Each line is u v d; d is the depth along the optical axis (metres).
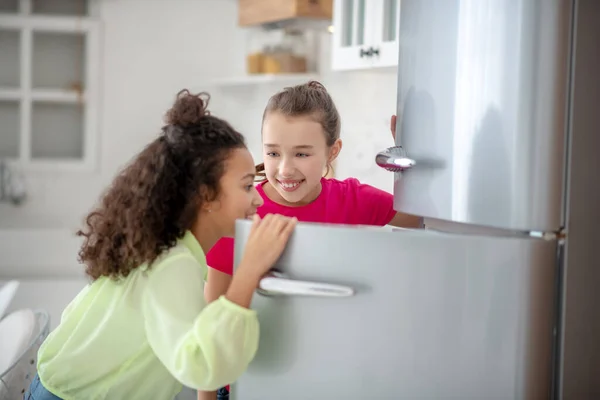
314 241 1.18
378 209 1.72
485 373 1.11
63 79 4.41
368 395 1.15
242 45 4.23
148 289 1.26
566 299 1.11
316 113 1.55
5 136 4.43
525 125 1.11
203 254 1.33
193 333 1.16
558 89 1.10
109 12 4.36
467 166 1.20
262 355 1.22
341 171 3.09
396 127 1.43
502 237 1.11
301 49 3.44
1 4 4.32
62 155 4.48
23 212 4.39
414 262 1.13
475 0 1.19
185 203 1.29
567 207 1.11
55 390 1.37
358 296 1.15
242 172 1.31
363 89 2.96
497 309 1.11
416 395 1.13
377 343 1.15
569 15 1.09
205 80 4.40
